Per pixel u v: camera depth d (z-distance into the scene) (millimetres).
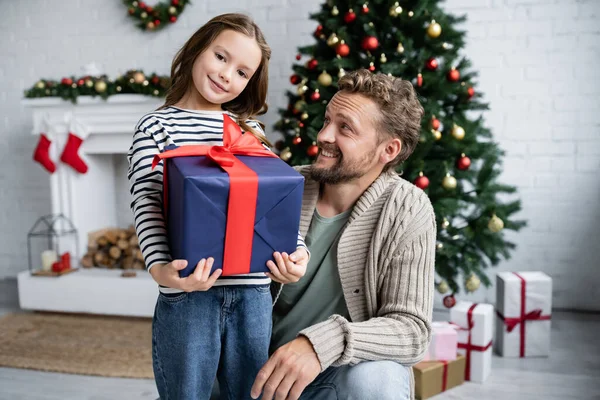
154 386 2152
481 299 3086
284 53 3162
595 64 2857
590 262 2971
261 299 1017
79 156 3031
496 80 2969
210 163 870
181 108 1062
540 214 2996
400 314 1076
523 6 2898
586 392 2072
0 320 2904
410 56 2324
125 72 3371
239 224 840
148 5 3293
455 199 2363
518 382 2164
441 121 2412
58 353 2459
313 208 1234
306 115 2439
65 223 3117
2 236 3648
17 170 3570
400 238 1131
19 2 3459
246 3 3188
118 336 2668
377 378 1002
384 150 1173
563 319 2873
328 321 1001
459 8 2973
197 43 1042
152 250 863
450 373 2104
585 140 2910
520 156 2984
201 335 960
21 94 3518
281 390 911
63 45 3439
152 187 944
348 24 2471
